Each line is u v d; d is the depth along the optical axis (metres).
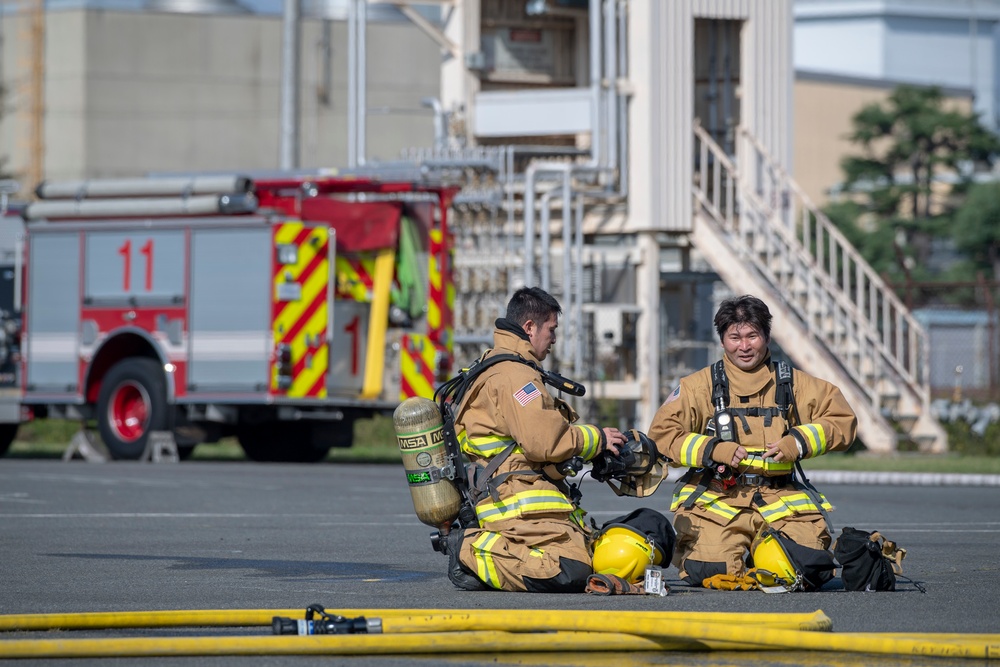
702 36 62.16
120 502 34.56
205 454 63.31
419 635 14.62
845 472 45.19
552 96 59.66
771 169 59.66
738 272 56.88
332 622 14.98
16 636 15.41
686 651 14.77
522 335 18.95
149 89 173.38
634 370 60.09
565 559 18.47
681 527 19.50
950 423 60.00
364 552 24.55
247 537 26.98
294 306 50.78
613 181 58.38
